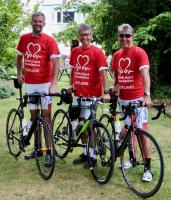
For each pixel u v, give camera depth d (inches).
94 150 198.4
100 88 214.2
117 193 185.0
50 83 223.9
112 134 201.9
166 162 229.3
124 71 195.6
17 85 228.4
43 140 204.5
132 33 192.1
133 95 196.7
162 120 342.6
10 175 207.5
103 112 273.1
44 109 220.4
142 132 182.1
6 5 479.5
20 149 226.2
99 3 470.3
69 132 214.8
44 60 219.0
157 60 468.1
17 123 233.3
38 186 193.3
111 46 446.3
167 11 448.1
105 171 203.0
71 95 209.8
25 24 496.7
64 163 226.1
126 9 453.7
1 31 469.4
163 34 454.3
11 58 500.1
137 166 193.2
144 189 183.8
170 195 182.5
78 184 195.5
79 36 208.4
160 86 481.7
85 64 209.9
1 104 422.9
